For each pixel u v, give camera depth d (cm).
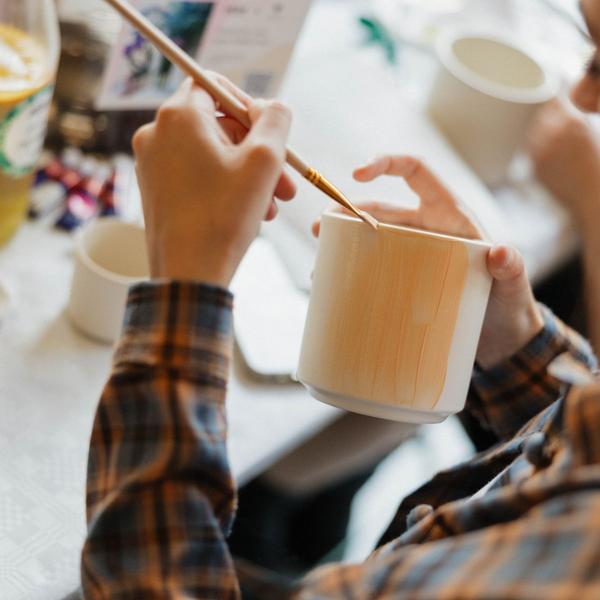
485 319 71
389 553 51
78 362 81
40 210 93
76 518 68
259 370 84
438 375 58
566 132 125
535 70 121
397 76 135
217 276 51
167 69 97
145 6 90
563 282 125
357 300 56
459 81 116
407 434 121
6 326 81
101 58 93
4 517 66
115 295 80
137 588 49
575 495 42
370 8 147
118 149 104
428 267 55
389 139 113
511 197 122
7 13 81
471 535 44
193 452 50
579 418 46
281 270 98
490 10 158
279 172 52
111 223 84
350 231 56
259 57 102
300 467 113
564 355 53
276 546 113
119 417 51
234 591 52
